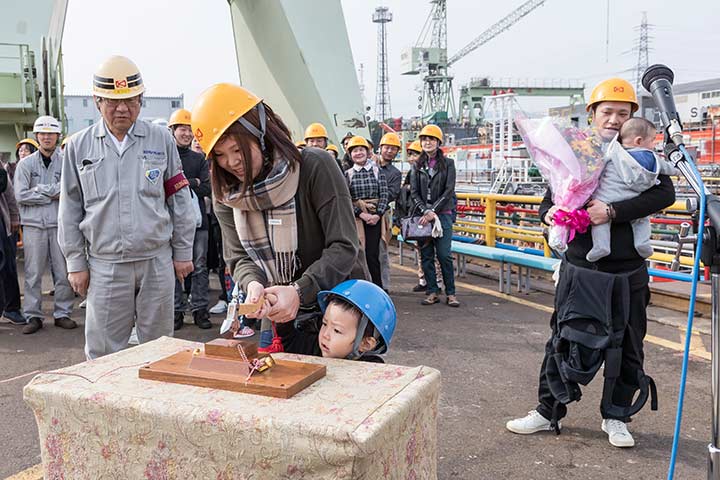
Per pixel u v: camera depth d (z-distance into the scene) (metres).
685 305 5.80
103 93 2.95
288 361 1.80
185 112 5.74
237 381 1.60
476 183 20.34
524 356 4.80
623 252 3.01
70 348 5.25
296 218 2.13
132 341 5.25
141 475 1.55
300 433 1.35
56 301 5.95
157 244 3.21
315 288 2.04
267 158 2.02
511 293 7.21
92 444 1.61
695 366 4.42
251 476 1.42
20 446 3.33
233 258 2.30
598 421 3.55
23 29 9.86
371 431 1.32
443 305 6.62
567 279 3.09
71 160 3.10
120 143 3.14
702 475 2.93
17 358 4.96
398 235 9.66
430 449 1.72
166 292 3.29
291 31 9.98
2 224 5.97
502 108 17.34
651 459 3.09
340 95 10.04
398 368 1.78
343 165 7.82
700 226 1.82
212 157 2.00
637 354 3.11
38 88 10.04
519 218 8.52
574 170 2.90
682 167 1.94
